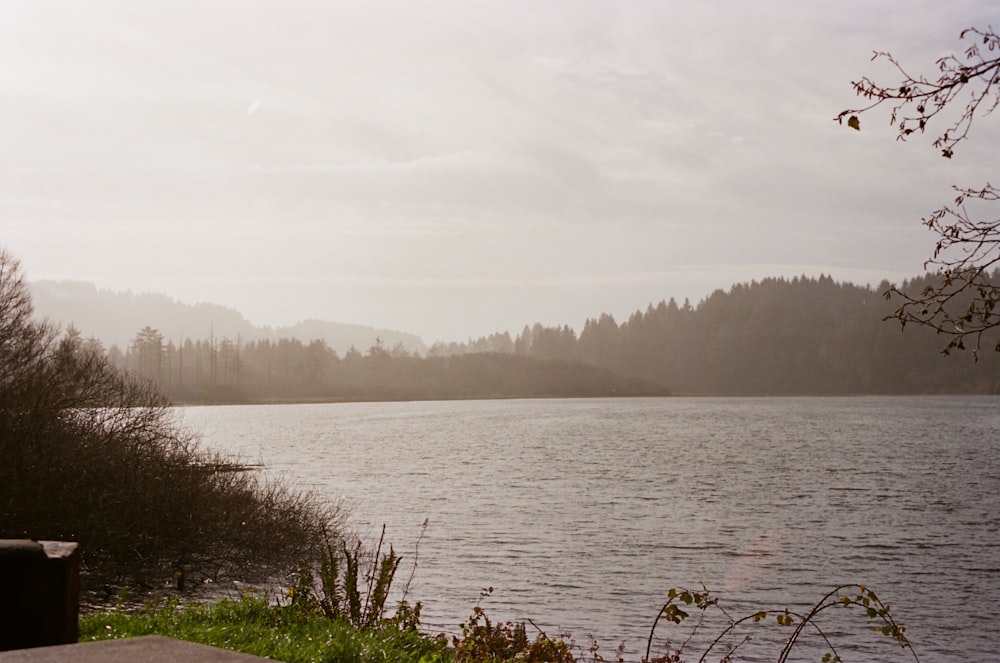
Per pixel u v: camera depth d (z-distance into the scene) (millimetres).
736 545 37625
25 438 24844
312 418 186000
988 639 23125
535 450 96750
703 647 21719
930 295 7090
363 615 13555
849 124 6820
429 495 56688
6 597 4672
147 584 25062
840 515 47531
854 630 23953
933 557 35250
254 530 29297
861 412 196875
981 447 98188
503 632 12883
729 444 104000
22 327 27656
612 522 44500
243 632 11102
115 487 26281
